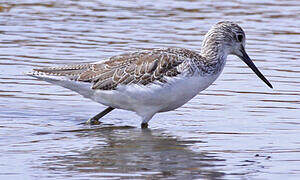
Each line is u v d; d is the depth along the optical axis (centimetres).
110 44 2088
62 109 1568
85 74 1416
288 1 2797
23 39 2145
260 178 1090
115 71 1403
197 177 1091
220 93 1697
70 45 2077
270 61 1953
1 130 1383
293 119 1478
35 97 1650
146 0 2803
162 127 1443
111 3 2736
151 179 1080
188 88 1395
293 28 2333
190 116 1524
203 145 1291
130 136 1364
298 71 1864
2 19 2403
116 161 1179
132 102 1411
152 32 2247
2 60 1912
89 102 1642
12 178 1080
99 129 1425
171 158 1200
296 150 1253
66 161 1176
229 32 1488
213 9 2630
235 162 1177
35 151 1237
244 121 1471
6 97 1630
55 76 1423
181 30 2280
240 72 1886
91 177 1088
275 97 1655
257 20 2444
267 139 1330
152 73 1380
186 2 2767
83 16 2488
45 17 2459
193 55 1423
